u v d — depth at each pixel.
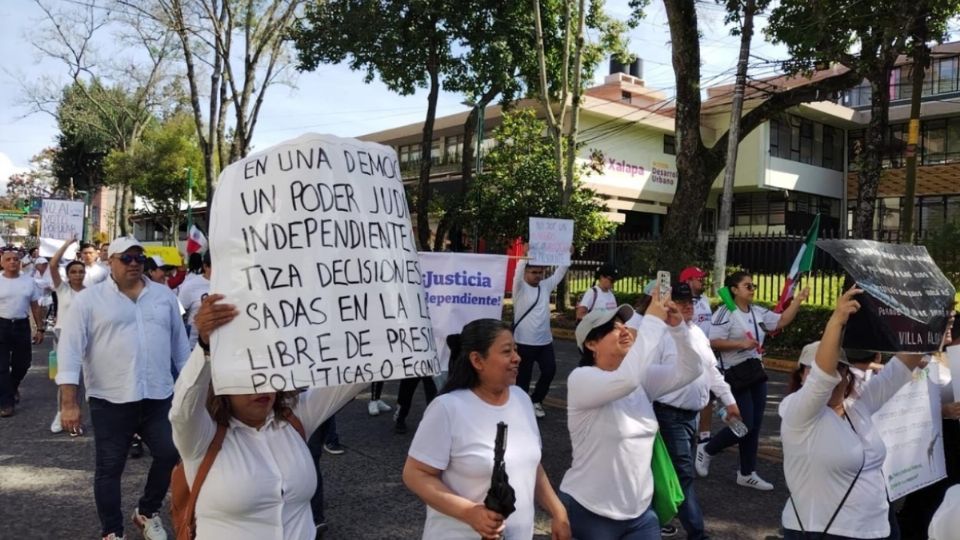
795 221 32.66
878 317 3.24
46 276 11.82
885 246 3.47
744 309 6.30
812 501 3.47
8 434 7.58
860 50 14.09
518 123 20.98
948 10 13.50
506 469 2.82
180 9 24.64
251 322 2.36
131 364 4.64
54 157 56.22
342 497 5.77
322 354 2.39
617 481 3.50
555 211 19.17
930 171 30.72
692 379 3.94
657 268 15.90
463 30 20.50
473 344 2.92
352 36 20.20
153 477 4.78
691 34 15.23
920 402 4.16
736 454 7.29
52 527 5.05
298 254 2.44
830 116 32.53
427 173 23.48
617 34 21.97
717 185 32.62
